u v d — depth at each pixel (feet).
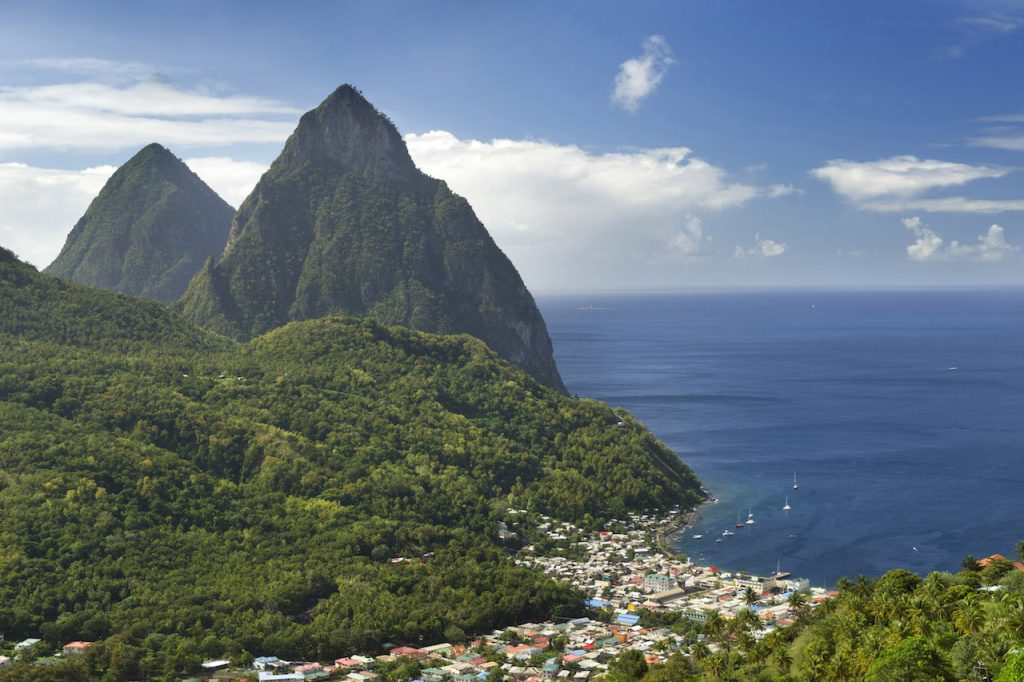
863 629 584.40
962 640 506.48
